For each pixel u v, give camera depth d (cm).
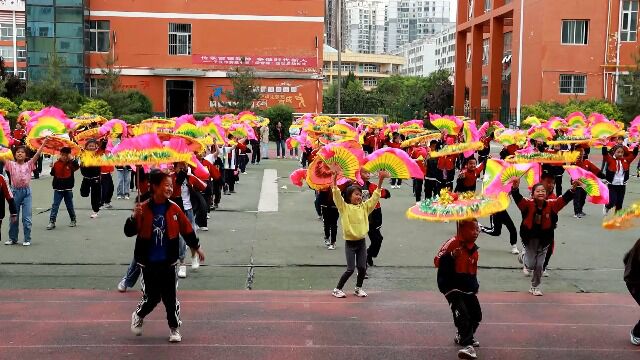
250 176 2364
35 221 1380
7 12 6744
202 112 4262
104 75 3900
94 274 971
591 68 4019
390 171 854
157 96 4319
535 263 882
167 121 1728
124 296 862
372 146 2106
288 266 1038
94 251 1110
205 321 762
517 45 4353
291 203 1706
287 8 4325
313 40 4353
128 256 1078
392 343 697
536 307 840
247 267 1030
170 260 653
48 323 749
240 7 4303
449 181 1603
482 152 2147
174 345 680
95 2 4219
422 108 6650
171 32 4291
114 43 4250
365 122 2472
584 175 849
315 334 723
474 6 5100
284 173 2492
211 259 1076
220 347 677
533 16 4166
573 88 4053
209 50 4312
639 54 3622
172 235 650
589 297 889
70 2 4097
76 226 1329
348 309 818
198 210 1054
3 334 711
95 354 653
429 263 1071
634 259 674
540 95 4066
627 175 1462
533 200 873
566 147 1939
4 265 1015
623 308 839
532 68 4172
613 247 1203
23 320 759
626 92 3584
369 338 712
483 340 714
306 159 2464
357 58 12925
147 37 4272
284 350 672
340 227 1390
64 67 3800
